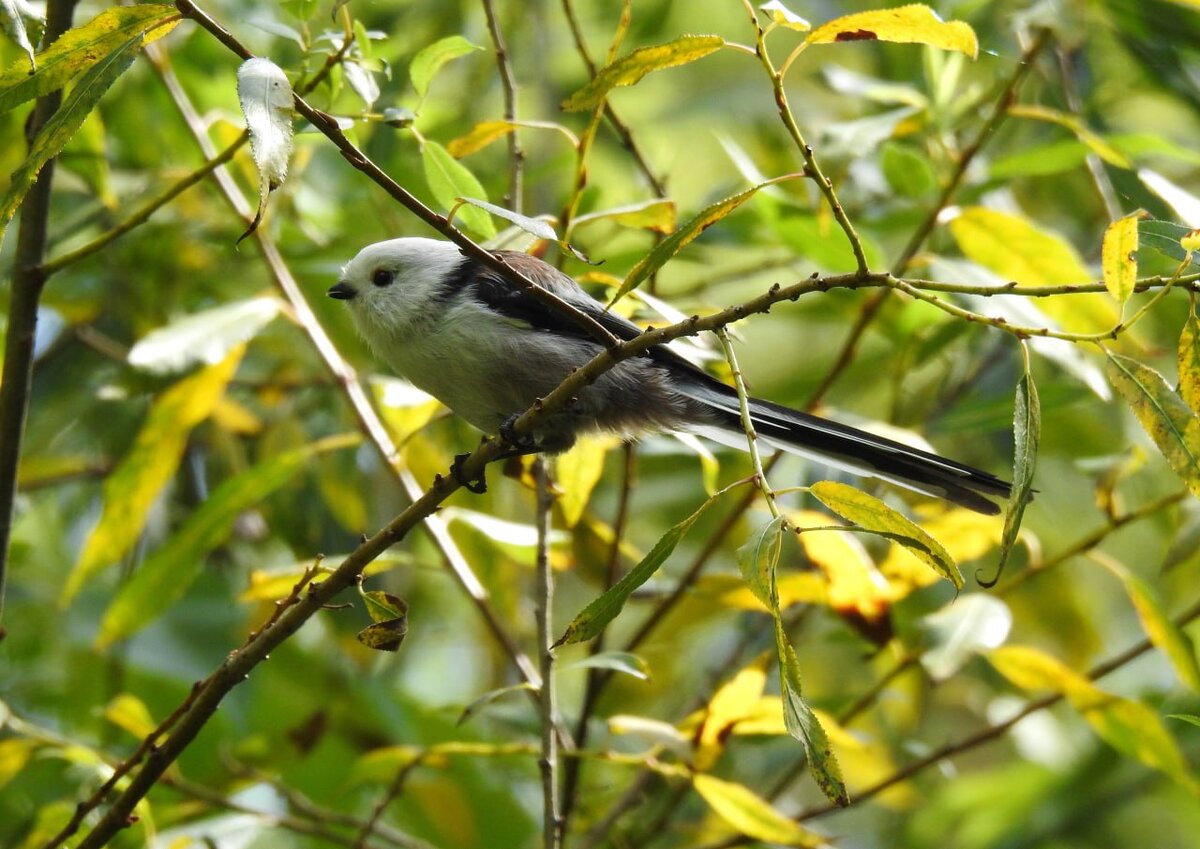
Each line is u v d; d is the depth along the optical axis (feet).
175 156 35.04
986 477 23.79
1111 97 36.04
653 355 26.68
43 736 24.34
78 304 33.86
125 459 27.89
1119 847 39.58
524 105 41.75
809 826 35.29
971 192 32.19
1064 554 27.96
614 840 29.07
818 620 37.37
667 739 23.72
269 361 36.60
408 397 27.45
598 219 23.97
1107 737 26.68
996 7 32.19
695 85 44.37
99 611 33.83
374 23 34.27
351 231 34.42
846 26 16.52
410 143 33.06
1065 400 30.04
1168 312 31.30
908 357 31.99
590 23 42.04
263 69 15.19
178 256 34.50
